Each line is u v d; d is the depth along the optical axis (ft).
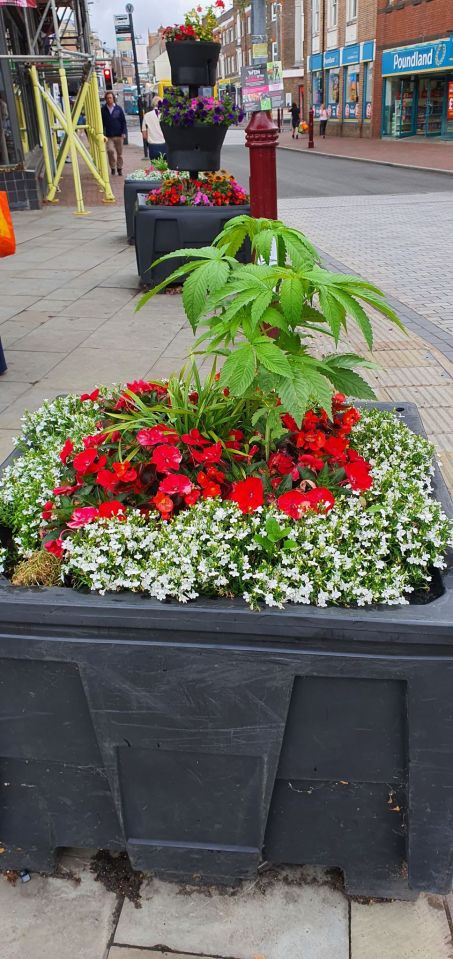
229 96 29.14
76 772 6.72
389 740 6.17
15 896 7.13
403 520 6.79
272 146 18.98
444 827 6.41
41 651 6.09
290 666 5.89
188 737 6.30
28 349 22.33
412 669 5.76
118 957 6.57
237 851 6.81
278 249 7.62
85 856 7.50
